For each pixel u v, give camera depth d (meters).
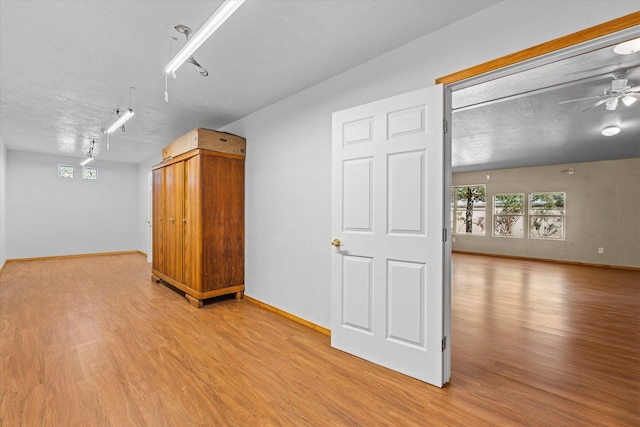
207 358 2.49
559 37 1.69
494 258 8.36
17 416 1.75
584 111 3.67
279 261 3.61
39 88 3.21
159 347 2.67
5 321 3.25
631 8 1.49
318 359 2.49
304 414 1.81
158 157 7.14
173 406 1.87
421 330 2.17
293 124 3.42
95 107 3.81
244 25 2.14
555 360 2.47
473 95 3.06
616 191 7.09
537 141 5.39
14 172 6.78
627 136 5.04
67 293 4.38
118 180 8.23
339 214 2.66
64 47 2.40
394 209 2.31
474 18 2.02
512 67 1.89
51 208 7.27
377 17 2.06
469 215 9.37
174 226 4.39
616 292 4.66
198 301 3.77
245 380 2.17
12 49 2.42
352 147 2.56
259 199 3.93
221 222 3.97
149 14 1.99
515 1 1.84
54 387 2.04
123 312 3.59
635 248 6.86
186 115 4.16
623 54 2.25
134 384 2.09
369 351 2.46
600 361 2.45
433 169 2.11
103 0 1.85
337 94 2.93
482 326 3.21
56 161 7.32
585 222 7.43
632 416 1.79
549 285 5.12
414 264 2.21
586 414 1.80
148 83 3.09
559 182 7.80
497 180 8.81
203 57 2.59
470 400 1.94
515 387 2.09
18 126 4.69
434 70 2.23
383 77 2.55
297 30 2.20
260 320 3.38
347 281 2.61
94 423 1.70
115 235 8.18
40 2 1.86
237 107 3.83
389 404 1.90
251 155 4.08
